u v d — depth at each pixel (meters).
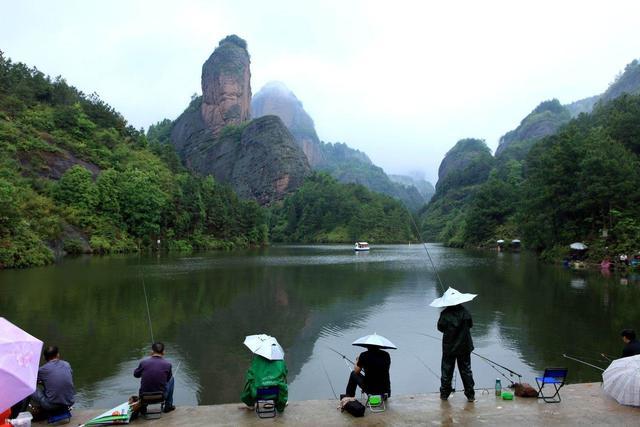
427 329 17.12
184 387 11.05
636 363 7.20
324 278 32.75
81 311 19.25
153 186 66.56
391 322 18.28
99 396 10.34
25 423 5.90
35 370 5.66
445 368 7.41
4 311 19.14
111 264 41.84
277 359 6.96
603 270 36.56
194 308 20.66
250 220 96.81
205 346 14.50
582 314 19.27
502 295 24.31
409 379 11.87
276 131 177.88
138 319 18.00
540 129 166.88
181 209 75.00
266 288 27.27
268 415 6.74
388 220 130.88
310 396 10.76
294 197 150.00
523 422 6.40
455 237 97.81
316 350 14.42
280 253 69.69
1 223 38.44
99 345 14.41
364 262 49.19
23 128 67.81
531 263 45.91
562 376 7.32
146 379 6.82
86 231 56.62
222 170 184.38
